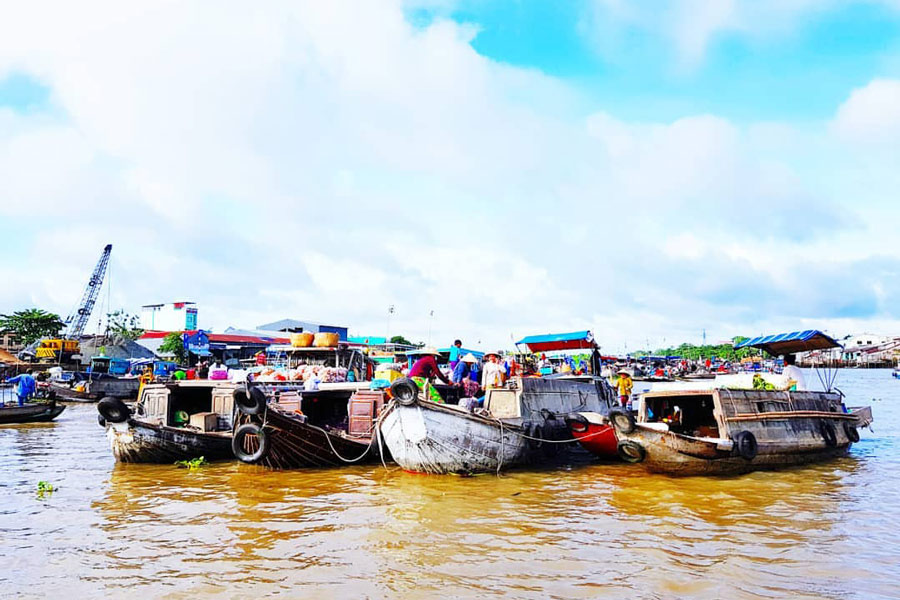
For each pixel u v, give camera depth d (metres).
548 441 14.45
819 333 16.28
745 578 7.39
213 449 15.30
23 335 77.12
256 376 20.25
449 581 7.35
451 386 16.72
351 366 22.39
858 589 7.09
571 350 23.81
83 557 8.26
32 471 14.46
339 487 12.45
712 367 85.38
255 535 9.18
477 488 12.33
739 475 13.51
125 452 14.84
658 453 12.76
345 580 7.38
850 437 16.66
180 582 7.35
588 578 7.43
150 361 49.19
